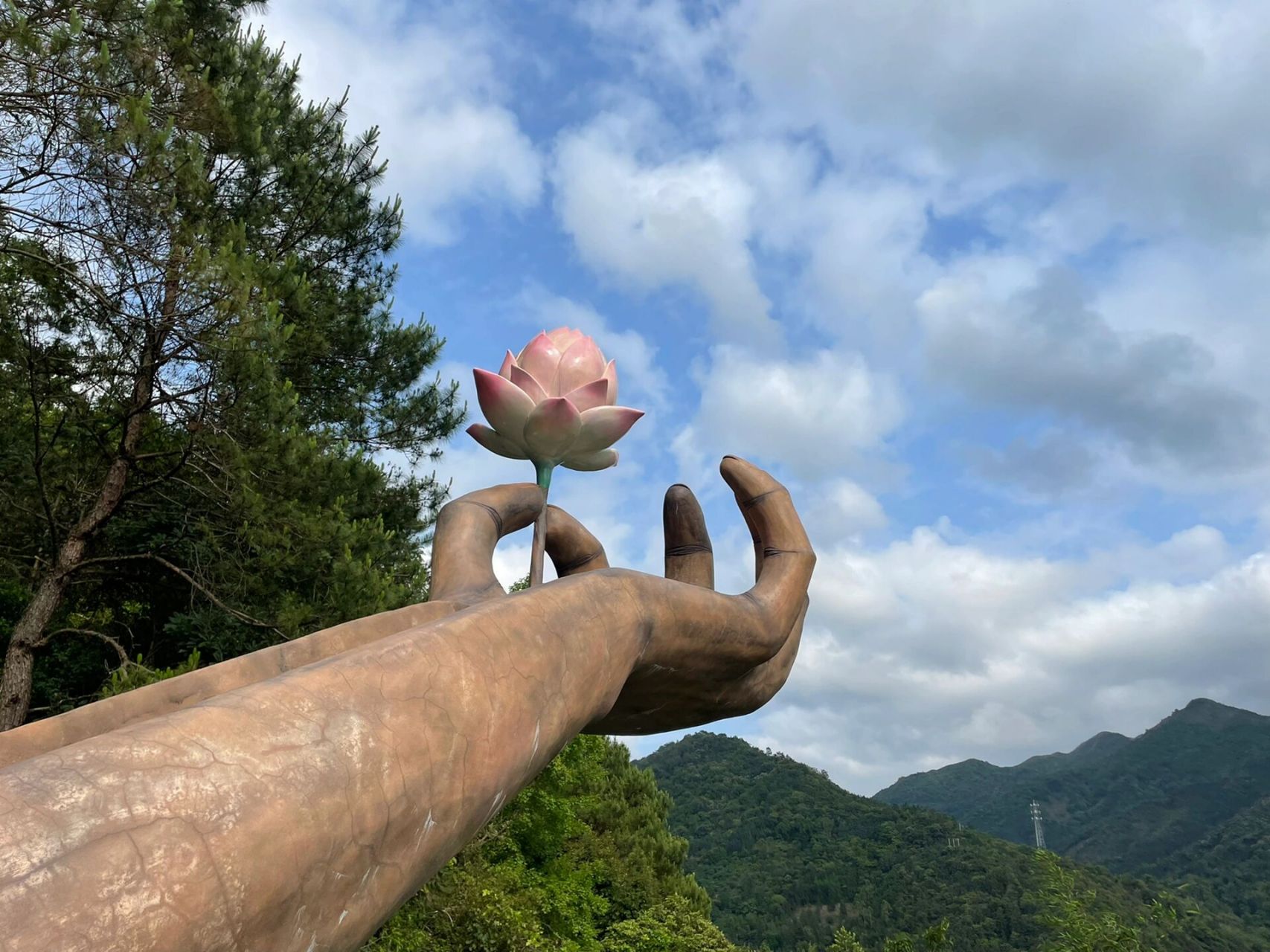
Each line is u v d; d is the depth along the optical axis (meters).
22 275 7.44
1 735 0.97
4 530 8.80
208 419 7.40
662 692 1.53
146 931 0.62
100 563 8.67
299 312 8.48
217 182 8.90
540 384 1.64
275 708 0.78
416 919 7.84
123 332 7.37
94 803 0.64
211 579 8.47
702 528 1.98
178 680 1.11
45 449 8.39
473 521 1.61
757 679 1.69
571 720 1.09
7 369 7.75
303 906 0.73
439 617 1.39
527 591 1.14
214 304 6.77
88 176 6.65
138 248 6.90
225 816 0.69
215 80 8.58
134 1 6.72
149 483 7.71
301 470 7.37
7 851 0.59
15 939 0.56
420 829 0.84
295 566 7.91
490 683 0.96
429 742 0.86
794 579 1.73
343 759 0.78
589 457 1.66
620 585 1.28
